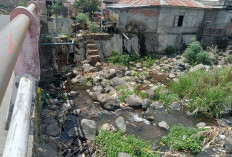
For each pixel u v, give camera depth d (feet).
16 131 4.00
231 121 21.61
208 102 23.02
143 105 22.99
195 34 46.37
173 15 40.91
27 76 7.79
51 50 28.78
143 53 41.34
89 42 34.40
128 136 17.63
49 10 45.52
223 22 47.29
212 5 49.21
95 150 15.21
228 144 17.21
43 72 28.14
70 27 33.17
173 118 21.77
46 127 17.24
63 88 26.89
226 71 28.09
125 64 36.55
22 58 8.96
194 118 22.04
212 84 26.17
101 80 29.30
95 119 20.54
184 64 36.88
